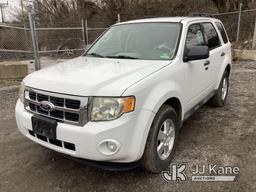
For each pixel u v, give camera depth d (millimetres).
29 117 3020
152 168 3072
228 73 5652
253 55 11594
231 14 14258
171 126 3350
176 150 3746
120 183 3066
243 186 2953
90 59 3820
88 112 2631
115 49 4047
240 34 13773
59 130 2727
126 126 2621
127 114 2625
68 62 3758
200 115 5105
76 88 2699
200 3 17312
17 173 3328
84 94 2637
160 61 3459
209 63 4414
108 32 4539
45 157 3699
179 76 3428
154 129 2951
